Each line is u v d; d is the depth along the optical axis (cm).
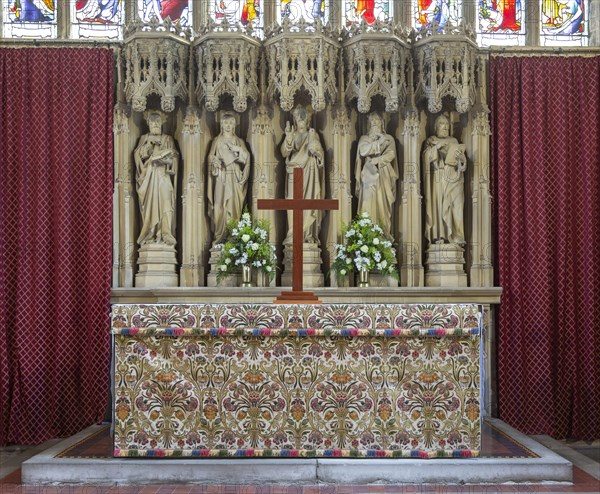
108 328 889
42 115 895
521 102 925
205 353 637
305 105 953
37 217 886
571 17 983
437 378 637
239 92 893
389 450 634
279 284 941
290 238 929
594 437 899
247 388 635
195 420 634
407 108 927
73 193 896
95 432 799
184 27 955
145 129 947
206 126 945
